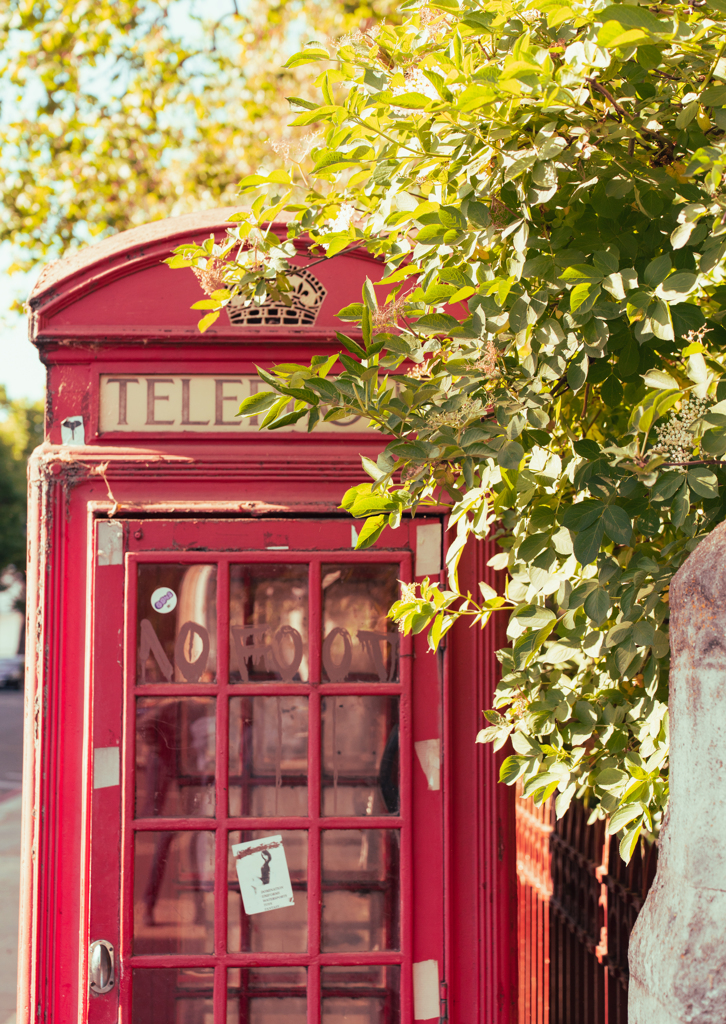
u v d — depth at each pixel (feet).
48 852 7.89
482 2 5.97
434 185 6.59
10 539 121.19
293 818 7.98
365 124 6.22
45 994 7.80
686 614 5.01
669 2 5.36
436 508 8.11
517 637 6.80
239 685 8.00
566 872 11.84
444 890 7.98
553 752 6.80
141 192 28.50
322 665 8.13
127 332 8.10
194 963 7.84
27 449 132.67
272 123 27.78
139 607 8.05
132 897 7.84
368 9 26.18
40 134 27.04
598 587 5.62
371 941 8.05
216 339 8.14
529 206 5.96
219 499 8.09
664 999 4.83
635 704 6.76
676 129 6.07
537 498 6.45
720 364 6.08
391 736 8.18
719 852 4.78
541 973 13.17
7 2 25.75
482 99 5.52
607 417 7.04
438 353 6.74
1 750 50.57
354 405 5.90
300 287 8.28
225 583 8.02
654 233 5.97
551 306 6.21
